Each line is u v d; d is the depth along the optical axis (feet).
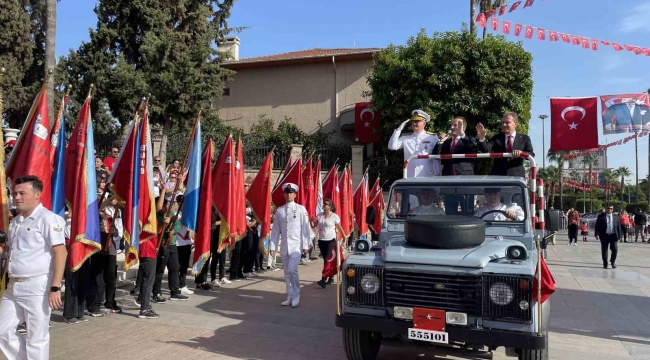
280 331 23.04
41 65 67.67
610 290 36.32
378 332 18.10
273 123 86.79
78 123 23.36
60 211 22.16
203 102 70.03
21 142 21.33
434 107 59.62
